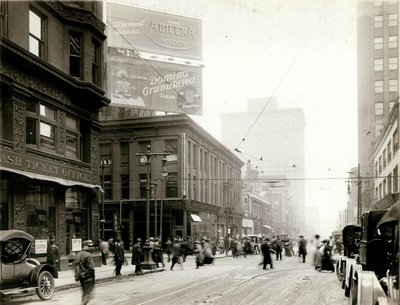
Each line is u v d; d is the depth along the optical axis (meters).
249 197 76.69
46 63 20.84
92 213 25.25
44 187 21.28
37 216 20.53
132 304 11.77
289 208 129.88
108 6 25.22
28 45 20.12
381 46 46.25
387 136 30.97
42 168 20.59
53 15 22.53
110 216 46.69
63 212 22.47
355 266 11.15
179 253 24.86
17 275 12.56
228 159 64.44
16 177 18.92
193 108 32.16
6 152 18.14
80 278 10.90
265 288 15.32
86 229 24.95
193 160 49.31
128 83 31.88
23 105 19.55
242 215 69.38
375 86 47.16
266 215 95.50
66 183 22.06
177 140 45.84
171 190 45.47
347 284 12.59
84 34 24.42
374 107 47.06
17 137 19.02
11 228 18.55
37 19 21.50
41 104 21.27
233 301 12.22
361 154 48.34
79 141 24.80
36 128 20.75
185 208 44.34
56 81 22.11
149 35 23.86
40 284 12.99
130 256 37.81
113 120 47.19
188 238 38.81
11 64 18.84
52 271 13.55
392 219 6.95
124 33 25.11
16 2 19.38
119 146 47.59
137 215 46.16
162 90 32.09
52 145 22.14
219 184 59.03
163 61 32.22
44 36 21.88
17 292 12.27
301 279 18.48
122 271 22.66
